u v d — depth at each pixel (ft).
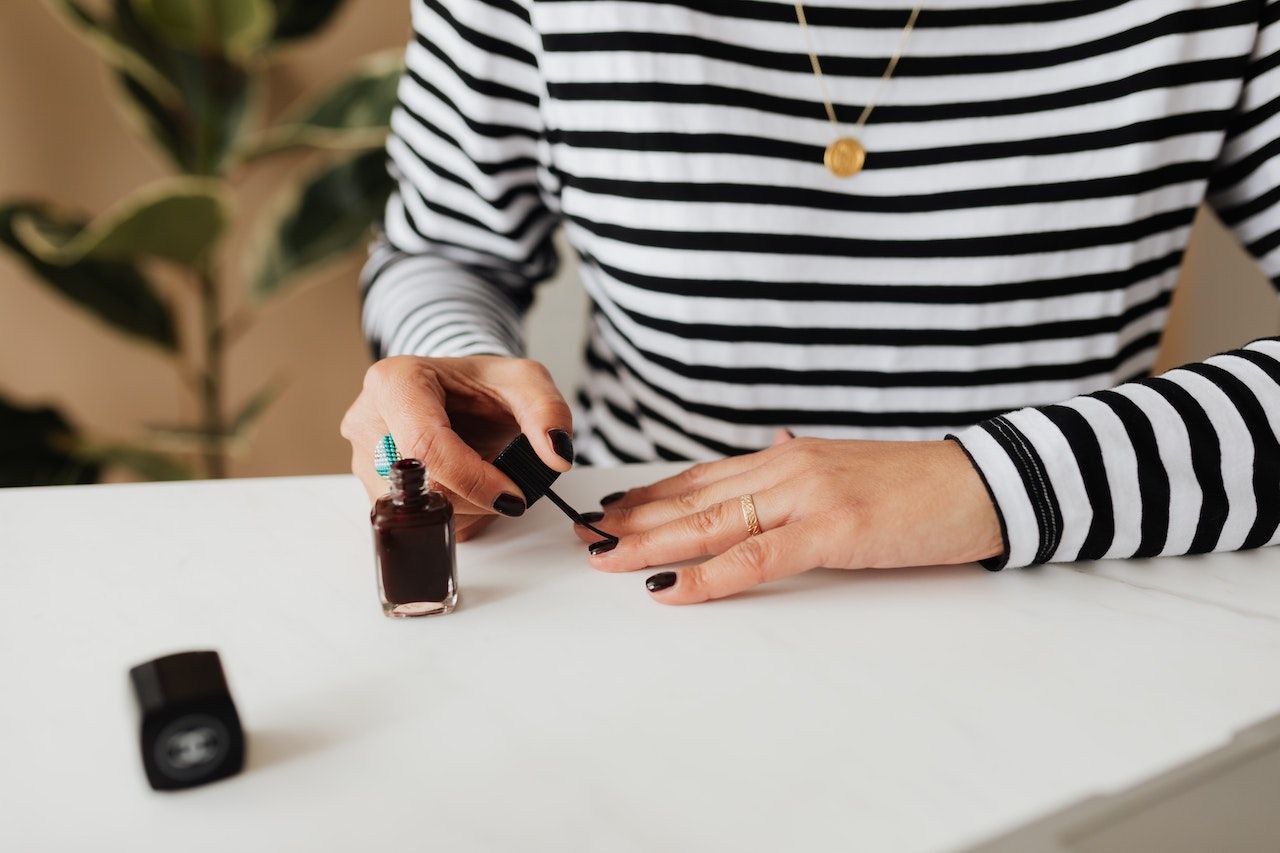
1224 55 2.82
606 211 3.05
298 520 2.32
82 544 2.19
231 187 6.68
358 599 1.95
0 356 6.62
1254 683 1.66
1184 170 2.96
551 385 2.22
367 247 6.70
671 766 1.44
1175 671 1.70
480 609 1.92
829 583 2.02
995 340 3.07
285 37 5.79
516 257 3.41
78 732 1.53
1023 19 2.86
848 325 3.07
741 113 2.89
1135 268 3.07
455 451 2.02
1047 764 1.45
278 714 1.57
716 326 3.06
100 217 6.55
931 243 2.98
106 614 1.89
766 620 1.87
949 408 3.17
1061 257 2.98
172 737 1.37
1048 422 2.06
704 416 3.21
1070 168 2.91
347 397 7.32
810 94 2.90
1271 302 6.02
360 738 1.51
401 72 5.92
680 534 2.06
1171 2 2.75
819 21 2.85
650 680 1.67
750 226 2.96
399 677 1.67
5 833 1.31
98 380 6.83
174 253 5.61
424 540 1.82
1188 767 1.46
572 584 2.02
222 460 6.87
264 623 1.86
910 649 1.77
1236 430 2.07
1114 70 2.84
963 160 2.92
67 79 6.25
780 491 2.06
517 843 1.29
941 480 2.03
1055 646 1.78
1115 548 2.05
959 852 1.29
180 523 2.30
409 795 1.39
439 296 3.08
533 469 2.11
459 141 3.19
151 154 6.54
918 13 2.85
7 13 6.02
